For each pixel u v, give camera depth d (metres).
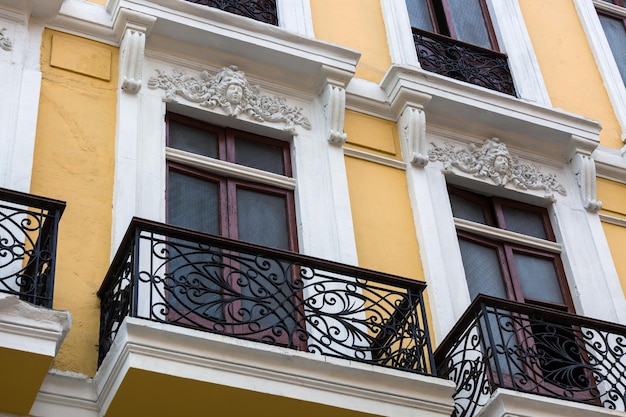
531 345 12.27
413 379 10.29
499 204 13.73
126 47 12.23
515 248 13.38
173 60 12.65
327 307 11.35
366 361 10.27
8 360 9.21
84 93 12.00
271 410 9.91
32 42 12.07
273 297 10.20
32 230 9.81
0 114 11.28
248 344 9.77
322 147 12.87
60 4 12.25
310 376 9.96
